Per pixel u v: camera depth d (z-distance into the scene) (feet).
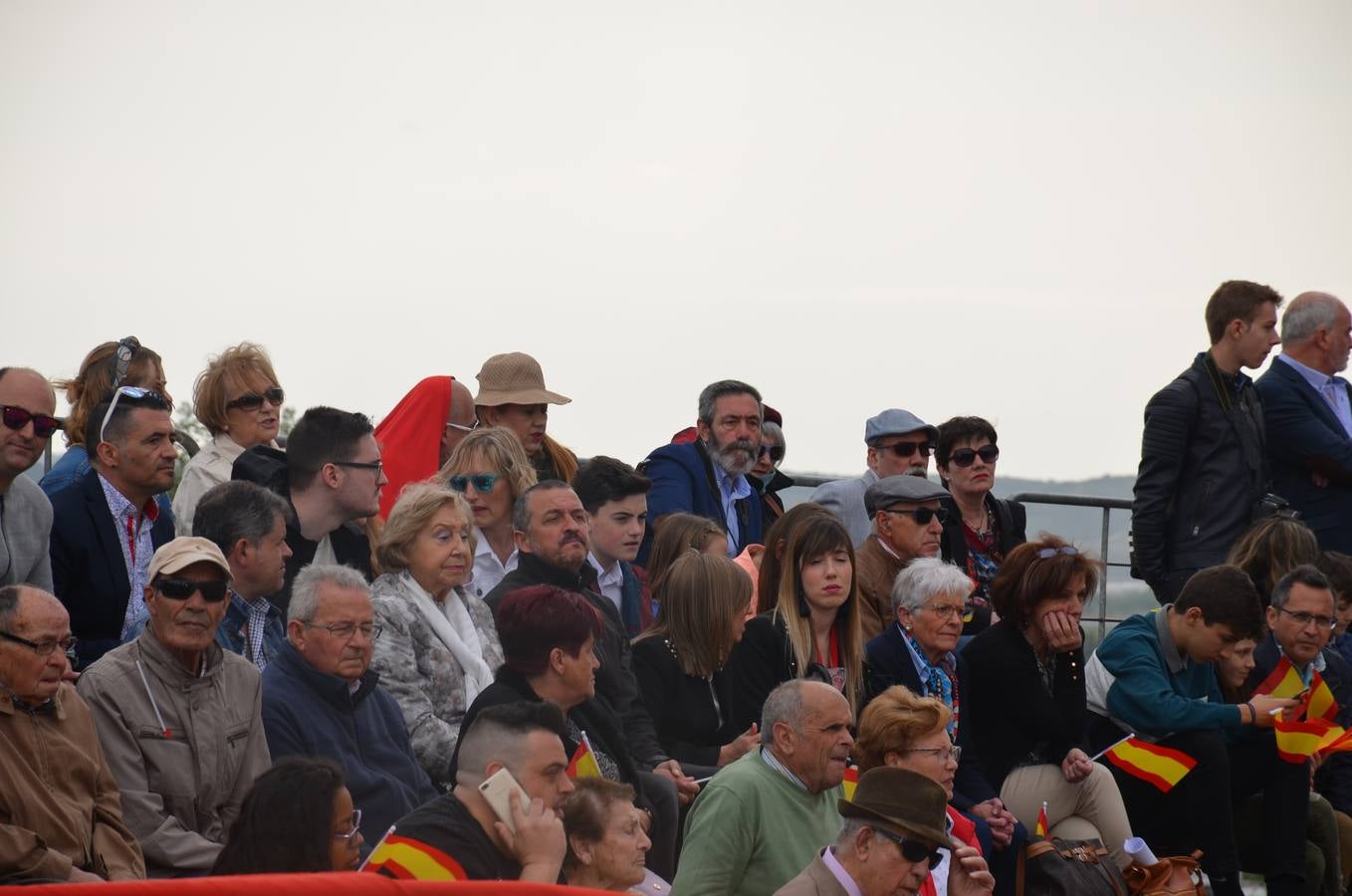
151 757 69.51
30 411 77.92
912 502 102.83
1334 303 126.62
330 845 59.57
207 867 68.74
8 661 64.85
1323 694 105.50
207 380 97.25
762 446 118.01
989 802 91.20
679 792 82.94
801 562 91.09
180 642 70.18
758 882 74.79
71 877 63.93
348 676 74.79
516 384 113.70
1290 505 126.93
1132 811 99.55
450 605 84.79
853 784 80.43
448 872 62.64
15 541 78.38
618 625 88.89
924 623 93.76
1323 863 105.40
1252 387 123.24
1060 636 94.84
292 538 85.66
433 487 84.69
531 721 64.80
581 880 68.23
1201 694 102.94
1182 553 121.29
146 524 84.84
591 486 99.45
